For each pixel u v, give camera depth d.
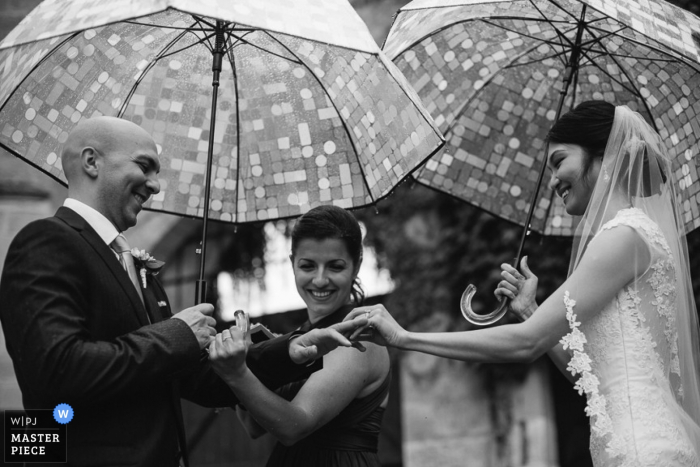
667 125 3.48
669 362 2.82
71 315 2.37
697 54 2.82
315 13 2.58
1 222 8.23
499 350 2.73
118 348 2.37
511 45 3.64
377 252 7.35
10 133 3.07
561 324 2.74
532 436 6.52
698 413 2.85
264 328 2.98
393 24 3.49
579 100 3.70
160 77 3.39
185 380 2.84
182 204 3.46
